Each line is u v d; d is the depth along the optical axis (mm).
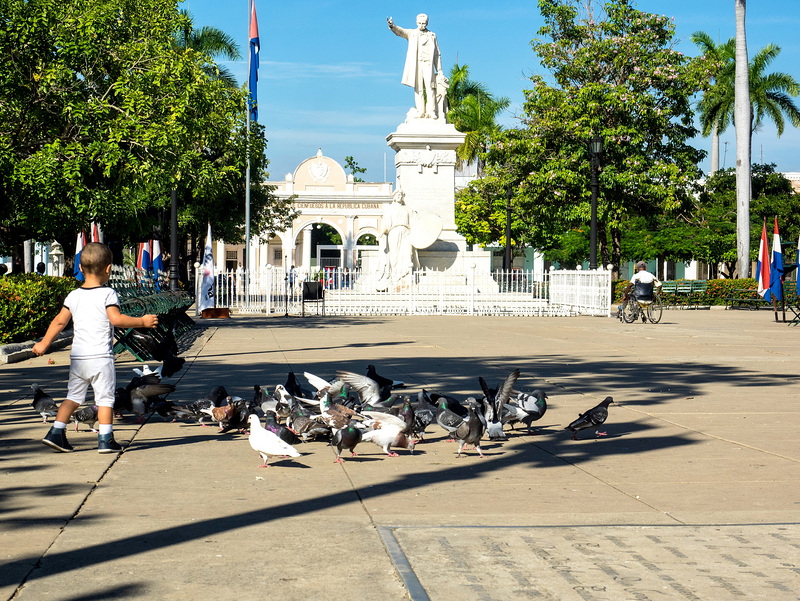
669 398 10875
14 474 6496
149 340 13883
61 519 5234
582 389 11625
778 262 28047
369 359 15148
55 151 19875
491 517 5375
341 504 5695
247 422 8250
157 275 29188
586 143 40031
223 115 25453
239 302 35031
